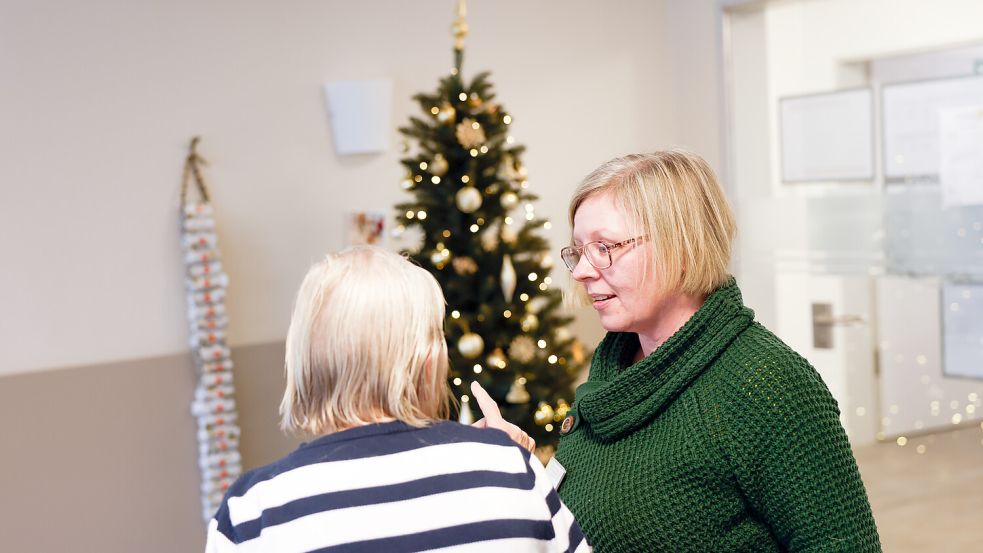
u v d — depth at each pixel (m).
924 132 3.85
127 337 3.57
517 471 1.15
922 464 4.00
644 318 1.41
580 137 4.75
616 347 1.57
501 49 4.50
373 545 1.07
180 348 3.69
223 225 3.77
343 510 1.08
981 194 3.69
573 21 4.72
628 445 1.40
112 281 3.53
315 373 1.16
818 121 4.24
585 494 1.40
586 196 1.45
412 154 4.24
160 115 3.62
